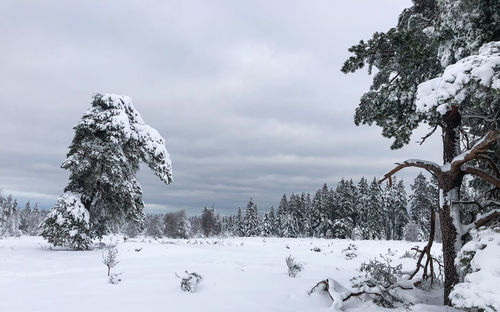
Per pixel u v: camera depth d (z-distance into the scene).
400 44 6.82
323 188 60.72
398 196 60.78
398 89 6.75
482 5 5.60
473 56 4.78
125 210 19.44
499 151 6.92
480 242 5.14
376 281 7.57
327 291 7.81
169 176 20.31
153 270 10.77
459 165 6.37
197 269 10.91
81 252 15.76
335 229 55.75
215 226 78.00
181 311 6.30
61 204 17.05
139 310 6.30
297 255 17.28
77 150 18.22
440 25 5.94
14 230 41.94
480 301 4.31
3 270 10.66
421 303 7.02
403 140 7.72
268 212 78.88
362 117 8.95
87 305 6.57
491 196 7.14
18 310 6.16
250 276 9.84
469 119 7.48
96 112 18.77
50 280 9.20
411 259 14.66
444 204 6.77
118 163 18.34
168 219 81.38
